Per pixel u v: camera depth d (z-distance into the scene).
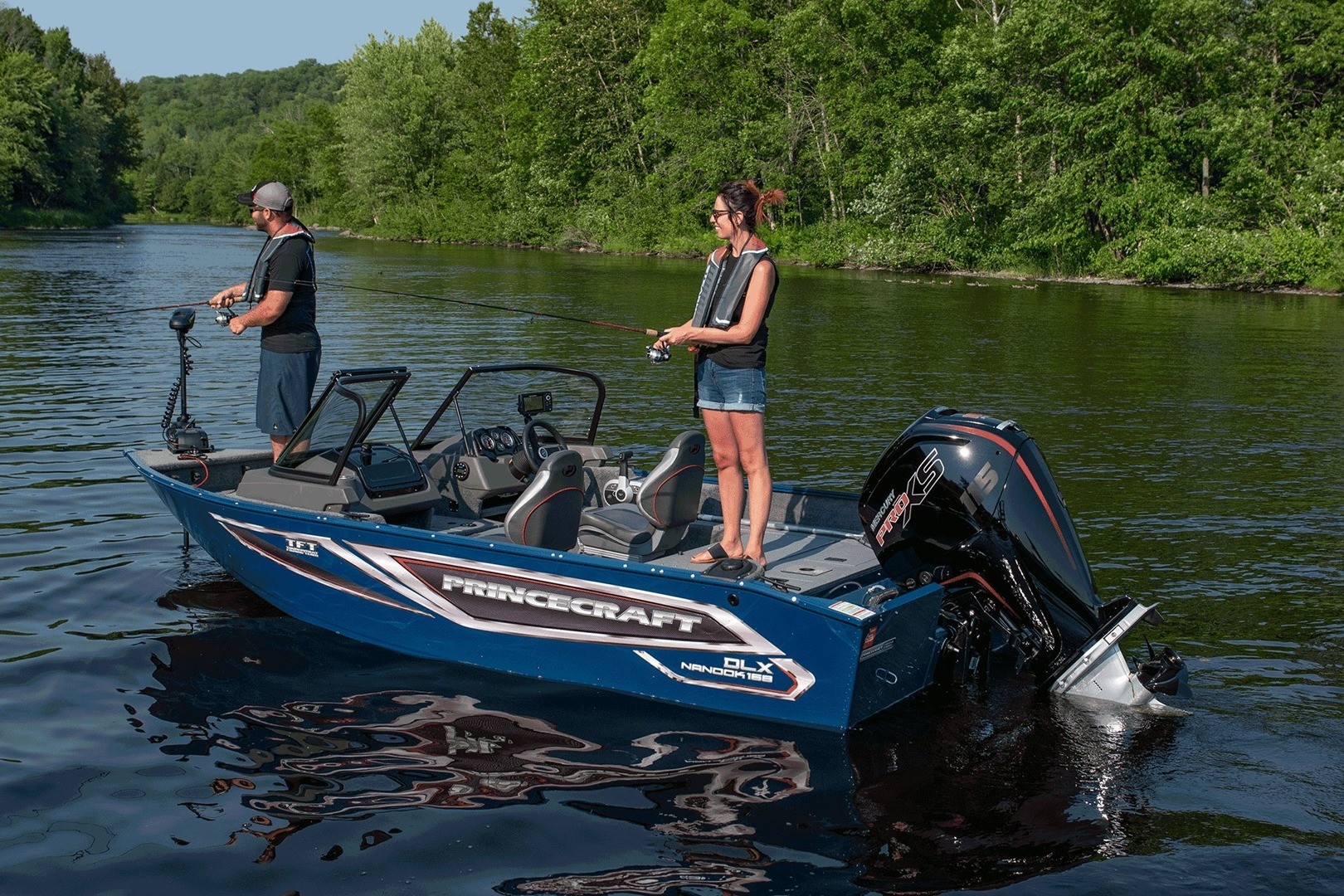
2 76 72.38
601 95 53.91
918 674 4.52
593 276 32.06
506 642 4.80
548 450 6.11
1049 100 33.59
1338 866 3.31
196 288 24.97
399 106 70.75
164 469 6.11
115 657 4.93
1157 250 30.44
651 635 4.47
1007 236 35.34
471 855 3.38
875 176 39.09
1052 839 3.48
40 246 48.47
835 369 13.98
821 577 4.95
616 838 3.48
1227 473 8.46
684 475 5.03
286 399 6.33
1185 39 32.22
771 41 44.69
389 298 24.44
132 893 3.18
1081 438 9.80
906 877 3.27
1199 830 3.52
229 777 3.87
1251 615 5.39
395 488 5.51
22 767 3.91
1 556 6.24
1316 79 33.72
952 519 4.65
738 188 4.74
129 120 93.06
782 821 3.59
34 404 10.92
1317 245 28.03
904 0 38.97
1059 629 4.55
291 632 5.31
